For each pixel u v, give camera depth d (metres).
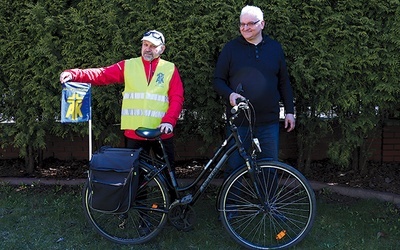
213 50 4.20
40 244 3.54
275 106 3.70
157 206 3.48
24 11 4.20
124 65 3.63
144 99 3.55
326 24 4.07
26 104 4.49
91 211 3.62
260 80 3.60
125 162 3.26
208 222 3.94
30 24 4.22
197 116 4.51
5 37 4.32
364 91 4.20
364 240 3.61
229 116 3.75
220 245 3.56
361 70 4.11
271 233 3.60
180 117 4.62
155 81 3.56
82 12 4.23
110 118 4.56
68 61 4.26
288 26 4.09
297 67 4.07
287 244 3.44
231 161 3.74
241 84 3.61
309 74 4.04
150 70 3.58
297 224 3.88
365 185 4.64
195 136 4.76
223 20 4.13
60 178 4.93
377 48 4.02
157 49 3.53
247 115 3.55
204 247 3.53
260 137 3.74
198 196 3.46
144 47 3.53
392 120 4.97
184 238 3.65
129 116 3.61
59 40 4.27
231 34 4.09
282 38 4.11
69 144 5.36
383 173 4.91
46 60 4.31
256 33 3.57
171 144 3.72
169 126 3.39
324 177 4.84
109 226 3.80
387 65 4.08
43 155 5.33
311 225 3.42
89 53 4.23
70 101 3.51
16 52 4.31
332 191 4.53
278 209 3.79
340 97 4.17
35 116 4.48
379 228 3.79
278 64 3.70
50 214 4.07
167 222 3.68
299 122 4.43
